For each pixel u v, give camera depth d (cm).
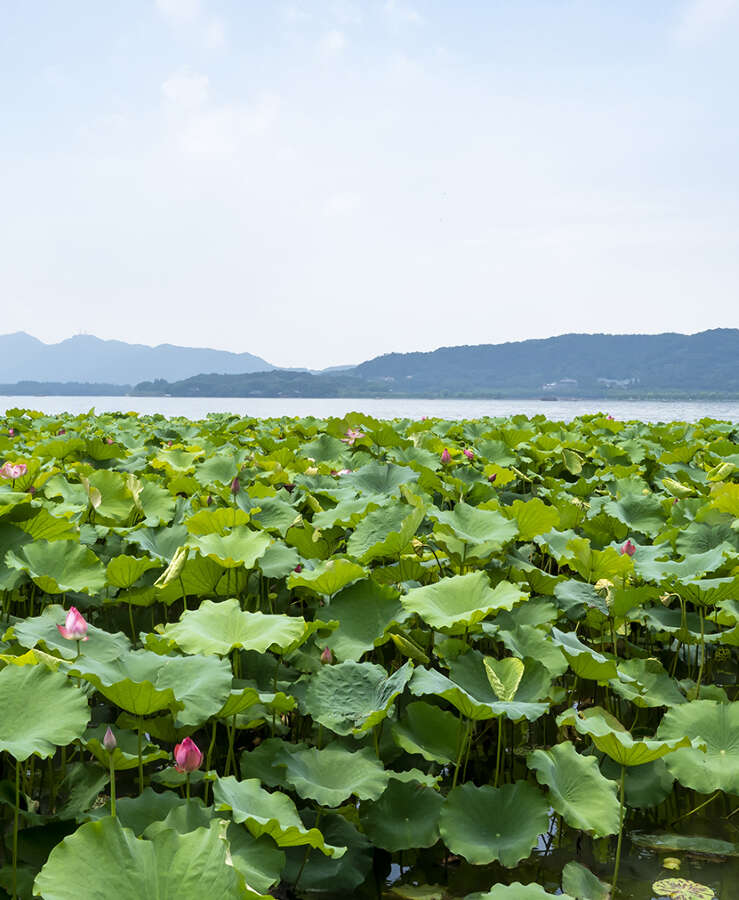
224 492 552
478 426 1171
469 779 356
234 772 335
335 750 304
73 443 753
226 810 229
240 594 449
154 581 424
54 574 387
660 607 459
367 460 789
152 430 1181
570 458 779
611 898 270
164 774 286
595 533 576
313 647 379
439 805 295
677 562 459
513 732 390
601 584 416
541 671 336
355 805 312
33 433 1023
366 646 346
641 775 323
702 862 297
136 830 240
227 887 171
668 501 617
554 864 295
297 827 222
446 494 638
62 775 337
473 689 320
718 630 424
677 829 322
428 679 297
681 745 259
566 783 290
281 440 1000
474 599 356
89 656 305
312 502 543
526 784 288
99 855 176
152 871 175
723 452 920
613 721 308
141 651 291
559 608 434
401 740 303
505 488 802
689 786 296
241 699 276
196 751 224
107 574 404
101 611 482
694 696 371
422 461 788
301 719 382
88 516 535
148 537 477
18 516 416
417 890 275
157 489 573
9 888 232
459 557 429
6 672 250
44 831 261
